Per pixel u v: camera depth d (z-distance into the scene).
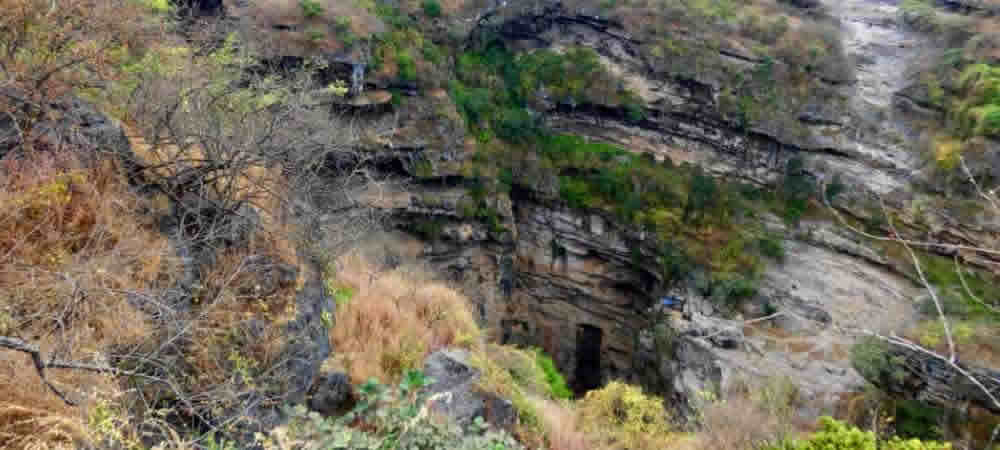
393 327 10.37
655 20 36.53
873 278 28.89
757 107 33.81
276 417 6.46
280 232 8.02
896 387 23.83
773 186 34.03
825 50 35.31
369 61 27.20
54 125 6.18
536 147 35.03
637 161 35.06
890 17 42.03
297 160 9.02
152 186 6.89
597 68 36.62
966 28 35.28
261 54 20.55
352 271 12.33
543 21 38.66
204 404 5.71
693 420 13.64
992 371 21.34
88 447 4.25
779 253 30.69
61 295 5.18
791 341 27.52
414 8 33.66
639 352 32.22
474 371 9.52
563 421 10.84
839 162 32.62
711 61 34.97
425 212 29.19
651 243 31.94
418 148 28.53
